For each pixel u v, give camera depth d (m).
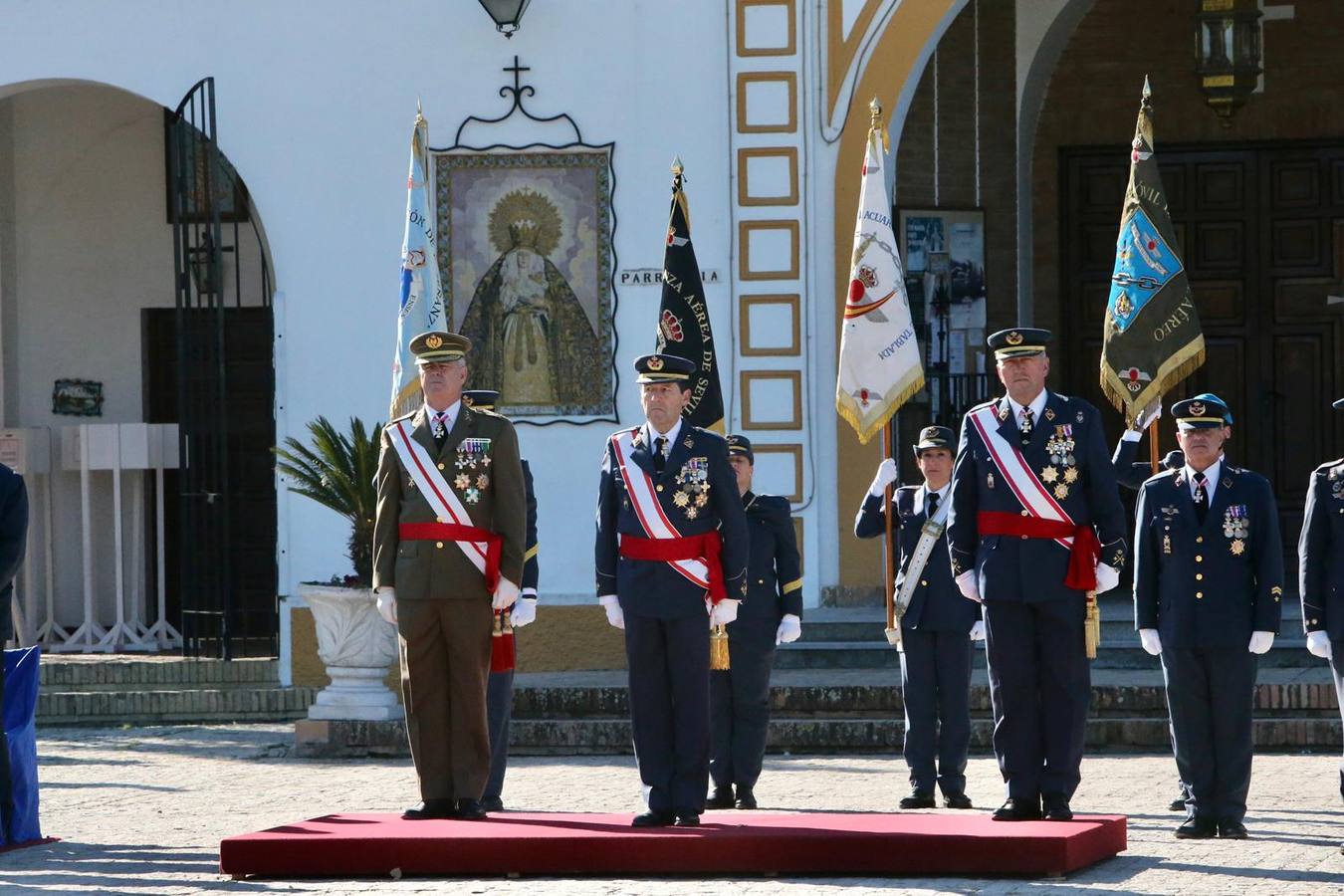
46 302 53.47
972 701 38.62
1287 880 23.27
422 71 46.09
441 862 24.47
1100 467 26.33
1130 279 38.31
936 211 50.62
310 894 23.31
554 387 45.91
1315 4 52.31
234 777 36.16
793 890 22.77
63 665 46.19
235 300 52.12
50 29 46.97
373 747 38.81
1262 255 53.06
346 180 46.28
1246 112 52.75
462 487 26.56
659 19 45.66
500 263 45.94
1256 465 53.03
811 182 45.47
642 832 24.50
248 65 46.44
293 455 45.34
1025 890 22.58
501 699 29.98
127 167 53.41
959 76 51.06
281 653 45.66
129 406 53.50
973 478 26.89
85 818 31.17
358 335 46.25
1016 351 26.58
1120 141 53.31
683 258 36.09
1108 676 39.94
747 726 30.48
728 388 45.56
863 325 34.25
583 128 45.78
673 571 25.94
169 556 52.88
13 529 28.36
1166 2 52.97
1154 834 27.39
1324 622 27.73
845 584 45.53
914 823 24.94
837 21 45.41
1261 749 36.81
